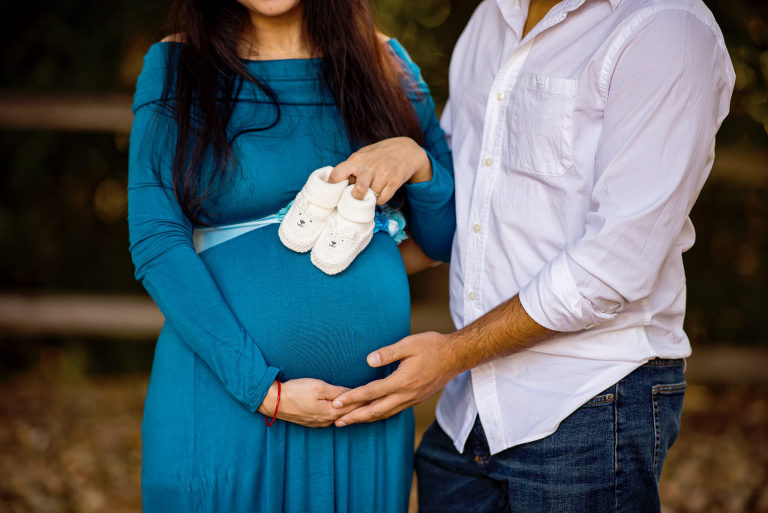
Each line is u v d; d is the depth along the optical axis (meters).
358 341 1.66
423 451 1.96
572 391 1.62
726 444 3.72
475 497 1.85
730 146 4.06
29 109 3.99
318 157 1.74
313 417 1.58
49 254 4.43
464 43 1.96
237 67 1.72
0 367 4.45
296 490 1.67
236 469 1.62
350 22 1.81
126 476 3.33
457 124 1.91
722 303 4.37
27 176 4.30
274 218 1.71
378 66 1.86
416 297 4.63
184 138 1.66
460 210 1.83
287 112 1.75
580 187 1.59
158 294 1.60
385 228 1.79
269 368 1.57
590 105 1.56
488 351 1.62
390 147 1.71
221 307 1.59
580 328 1.56
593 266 1.49
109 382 4.45
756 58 3.92
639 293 1.51
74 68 4.19
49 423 3.83
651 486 1.64
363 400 1.59
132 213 1.66
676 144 1.46
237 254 1.67
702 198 4.25
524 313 1.56
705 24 1.49
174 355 1.68
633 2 1.54
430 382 1.63
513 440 1.67
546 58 1.64
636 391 1.61
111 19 4.11
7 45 4.16
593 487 1.62
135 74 4.22
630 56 1.49
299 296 1.62
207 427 1.63
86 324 4.17
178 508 1.63
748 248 4.33
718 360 4.17
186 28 1.72
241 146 1.68
